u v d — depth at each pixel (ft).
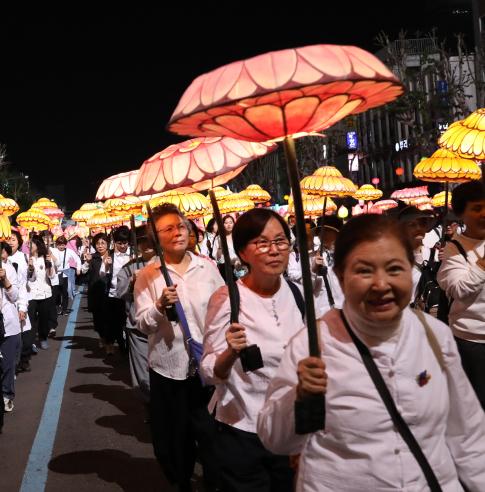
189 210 18.29
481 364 14.49
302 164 201.26
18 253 31.04
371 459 7.03
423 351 7.32
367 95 7.03
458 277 14.47
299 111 6.89
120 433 22.24
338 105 7.05
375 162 204.85
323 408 6.84
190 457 15.70
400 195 59.52
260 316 11.56
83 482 17.85
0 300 23.07
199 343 15.43
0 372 22.20
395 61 149.18
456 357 7.59
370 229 6.95
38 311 38.78
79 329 46.98
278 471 11.40
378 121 200.64
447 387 7.47
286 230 11.60
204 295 15.93
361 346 7.22
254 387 11.39
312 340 7.13
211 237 44.04
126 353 34.65
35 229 50.83
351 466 7.11
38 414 24.79
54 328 43.73
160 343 15.69
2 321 22.84
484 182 13.98
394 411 7.05
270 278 11.60
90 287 38.17
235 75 6.46
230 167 10.98
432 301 19.03
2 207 28.53
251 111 6.86
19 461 19.69
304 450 7.57
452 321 15.07
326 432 7.29
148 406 22.41
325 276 18.61
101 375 31.37
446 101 135.03
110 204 20.57
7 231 21.63
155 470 18.70
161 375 15.67
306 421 6.81
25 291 27.30
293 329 11.61
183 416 15.55
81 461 19.54
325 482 7.22
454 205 15.11
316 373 6.86
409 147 181.98
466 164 21.04
